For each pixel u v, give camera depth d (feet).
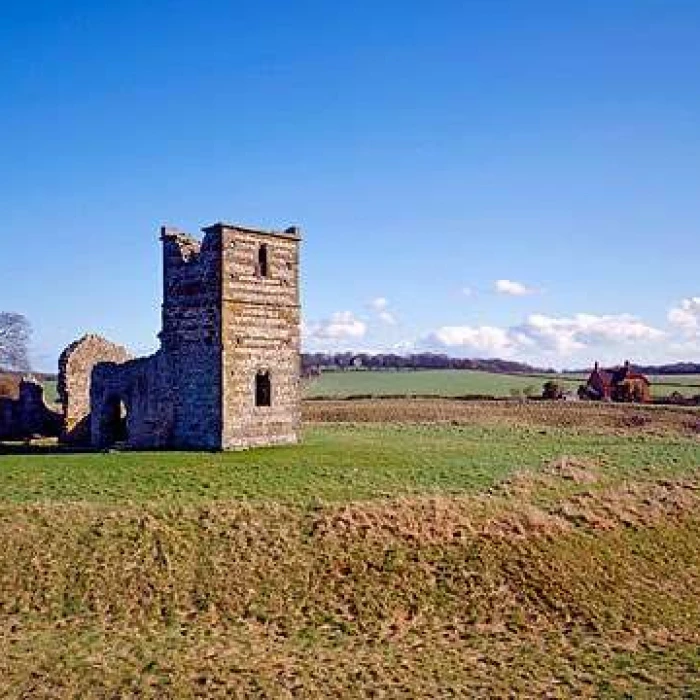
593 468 164.66
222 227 154.61
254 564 107.55
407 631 97.55
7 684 78.89
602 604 107.55
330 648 91.66
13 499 119.14
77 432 192.54
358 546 113.60
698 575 121.39
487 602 105.29
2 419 200.13
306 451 158.20
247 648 90.17
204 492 124.67
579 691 82.94
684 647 96.53
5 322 375.04
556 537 123.75
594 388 397.60
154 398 160.97
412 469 147.74
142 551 107.45
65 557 105.19
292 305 168.66
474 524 123.24
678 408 320.91
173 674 82.38
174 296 161.58
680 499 149.38
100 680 80.43
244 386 158.61
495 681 84.84
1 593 98.63
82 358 194.08
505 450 181.47
